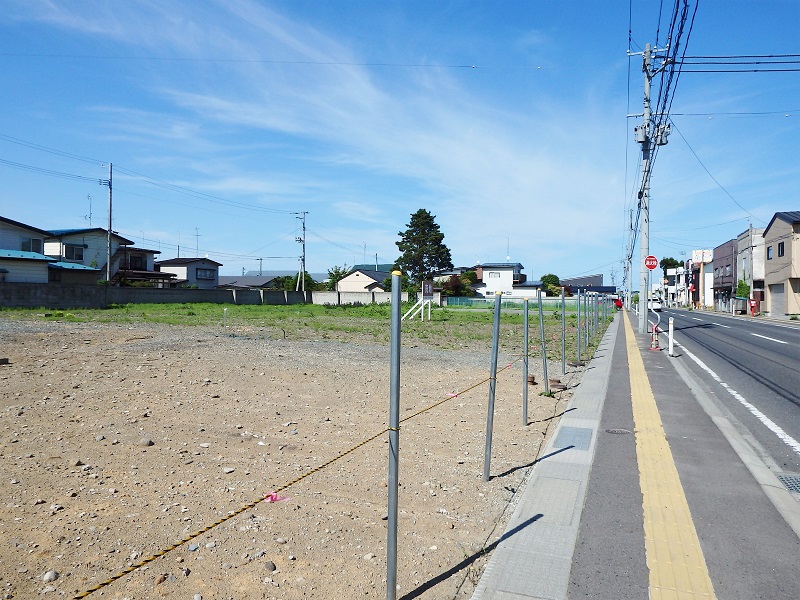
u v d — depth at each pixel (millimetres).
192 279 65750
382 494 5078
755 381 12523
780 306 46688
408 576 3672
